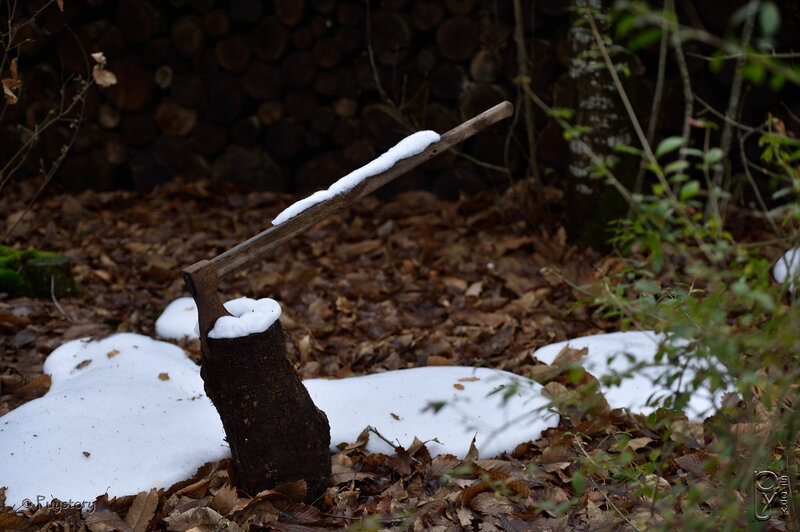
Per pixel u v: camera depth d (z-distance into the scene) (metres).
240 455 2.48
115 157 6.51
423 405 2.94
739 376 1.62
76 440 2.67
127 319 4.16
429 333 3.91
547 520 2.43
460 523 2.43
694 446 2.68
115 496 2.53
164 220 5.85
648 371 3.11
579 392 1.81
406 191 5.99
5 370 3.52
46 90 6.38
